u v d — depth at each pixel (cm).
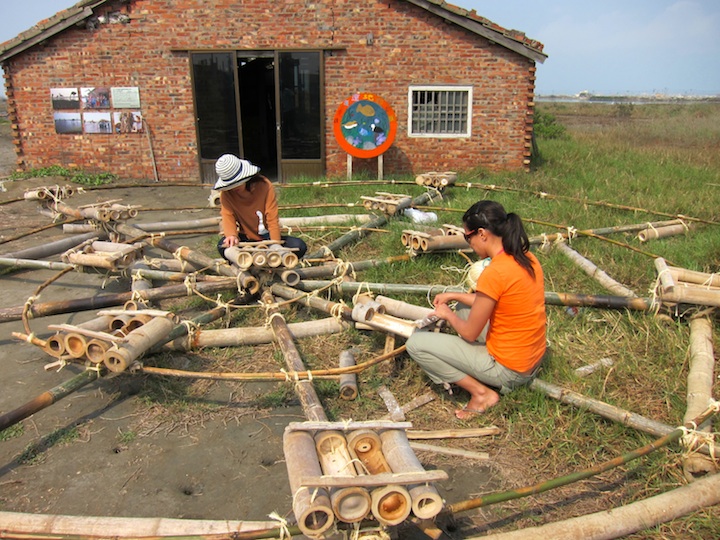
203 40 1216
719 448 314
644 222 800
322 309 487
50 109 1257
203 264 574
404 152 1270
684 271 499
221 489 333
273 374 373
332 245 682
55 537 279
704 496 301
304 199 983
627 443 355
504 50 1210
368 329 456
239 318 523
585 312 511
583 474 287
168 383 428
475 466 346
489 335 374
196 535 266
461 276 593
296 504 244
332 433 272
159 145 1271
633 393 408
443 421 386
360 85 1237
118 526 291
